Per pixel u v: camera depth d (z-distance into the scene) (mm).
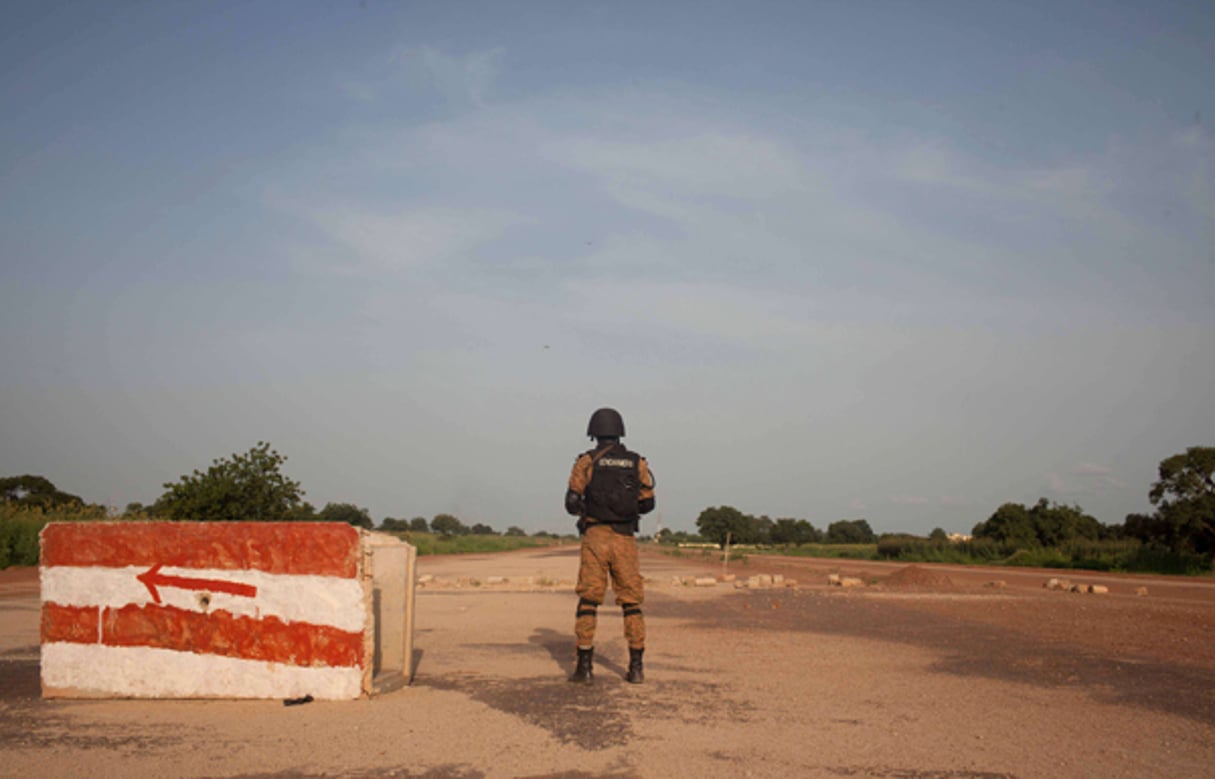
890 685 6242
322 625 5617
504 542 73500
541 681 6324
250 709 5352
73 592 5828
